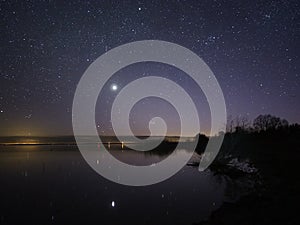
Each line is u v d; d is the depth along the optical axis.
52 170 40.12
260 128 54.88
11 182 30.69
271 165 30.92
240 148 44.91
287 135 46.56
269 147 41.12
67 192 25.30
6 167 44.00
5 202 21.83
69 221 17.05
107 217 17.56
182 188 25.80
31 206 20.62
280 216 12.56
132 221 16.58
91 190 26.02
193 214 17.31
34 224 16.66
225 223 13.30
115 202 21.25
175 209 18.64
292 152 36.09
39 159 57.19
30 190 26.36
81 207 20.12
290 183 20.80
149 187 26.81
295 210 12.94
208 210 18.00
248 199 16.97
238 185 25.86
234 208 15.52
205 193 23.17
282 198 15.63
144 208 19.25
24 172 38.19
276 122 55.34
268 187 21.34
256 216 13.21
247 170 31.89
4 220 17.41
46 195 24.14
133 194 23.94
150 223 16.05
